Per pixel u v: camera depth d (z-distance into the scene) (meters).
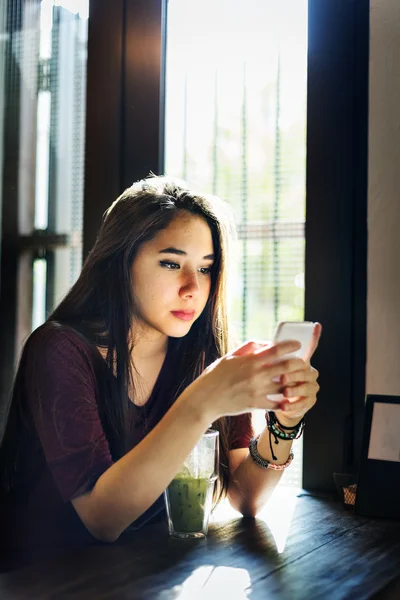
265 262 1.72
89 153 1.88
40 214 2.04
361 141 1.56
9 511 1.19
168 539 1.07
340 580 0.89
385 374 1.49
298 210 1.69
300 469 1.63
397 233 1.48
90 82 1.88
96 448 1.07
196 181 1.80
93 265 1.26
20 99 2.07
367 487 1.29
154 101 1.80
